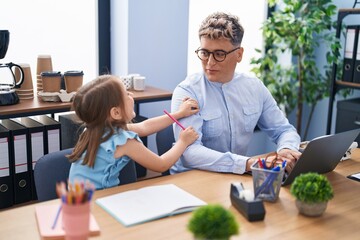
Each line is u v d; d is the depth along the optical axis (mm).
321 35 3420
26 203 2354
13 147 2254
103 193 1434
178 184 1551
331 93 3096
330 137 1513
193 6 3195
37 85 2451
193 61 3281
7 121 2393
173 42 3055
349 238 1196
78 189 1047
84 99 1501
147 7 2889
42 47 2717
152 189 1448
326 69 3447
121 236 1170
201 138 1971
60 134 2393
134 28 2869
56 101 2293
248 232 1209
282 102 3422
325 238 1191
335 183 1597
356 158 1886
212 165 1695
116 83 1530
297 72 3496
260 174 1404
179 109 1912
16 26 2596
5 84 2266
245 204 1281
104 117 1515
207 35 1839
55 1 2719
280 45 3434
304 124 3711
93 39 2947
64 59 2828
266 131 2156
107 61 3041
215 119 1982
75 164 1539
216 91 2016
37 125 2334
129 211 1288
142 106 3027
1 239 1151
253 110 2061
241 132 2061
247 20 3502
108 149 1495
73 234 1034
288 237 1188
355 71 2977
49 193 1577
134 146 1566
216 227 965
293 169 1504
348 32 2973
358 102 2975
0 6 2521
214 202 1400
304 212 1312
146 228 1213
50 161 1595
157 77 3043
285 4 3361
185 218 1277
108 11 2967
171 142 2070
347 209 1375
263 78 3406
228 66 1910
